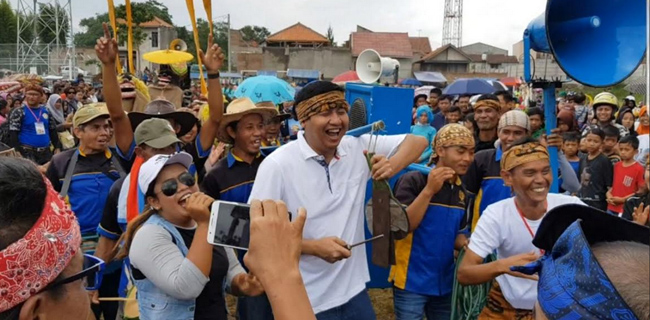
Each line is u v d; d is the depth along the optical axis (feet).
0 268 3.76
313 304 9.74
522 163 9.63
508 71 167.84
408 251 12.03
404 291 12.12
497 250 10.62
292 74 117.19
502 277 10.24
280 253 4.25
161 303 8.71
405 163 10.75
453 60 167.73
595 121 27.96
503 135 14.11
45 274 3.98
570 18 12.18
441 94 38.75
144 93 19.45
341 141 10.38
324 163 9.93
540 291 4.17
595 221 4.44
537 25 12.65
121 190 11.53
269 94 20.67
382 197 10.34
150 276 8.50
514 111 14.25
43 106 29.37
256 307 11.28
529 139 9.88
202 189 13.19
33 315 4.04
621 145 17.56
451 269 12.16
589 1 12.00
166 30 156.97
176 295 8.38
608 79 11.76
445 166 11.75
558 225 4.91
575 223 3.99
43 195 4.02
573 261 3.86
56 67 125.90
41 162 28.76
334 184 10.01
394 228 10.48
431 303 12.54
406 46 162.20
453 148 11.56
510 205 10.20
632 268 3.58
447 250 11.94
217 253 9.24
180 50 32.53
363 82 17.24
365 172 10.62
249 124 13.00
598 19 12.00
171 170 8.89
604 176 18.24
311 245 9.27
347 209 10.12
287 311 4.06
